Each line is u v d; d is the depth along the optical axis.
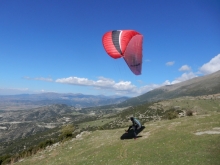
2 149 180.12
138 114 173.00
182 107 167.50
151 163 20.77
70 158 31.70
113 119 190.62
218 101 179.75
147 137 30.69
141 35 24.69
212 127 28.11
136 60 24.17
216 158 18.44
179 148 23.17
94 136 41.97
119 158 25.02
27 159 39.69
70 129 55.06
